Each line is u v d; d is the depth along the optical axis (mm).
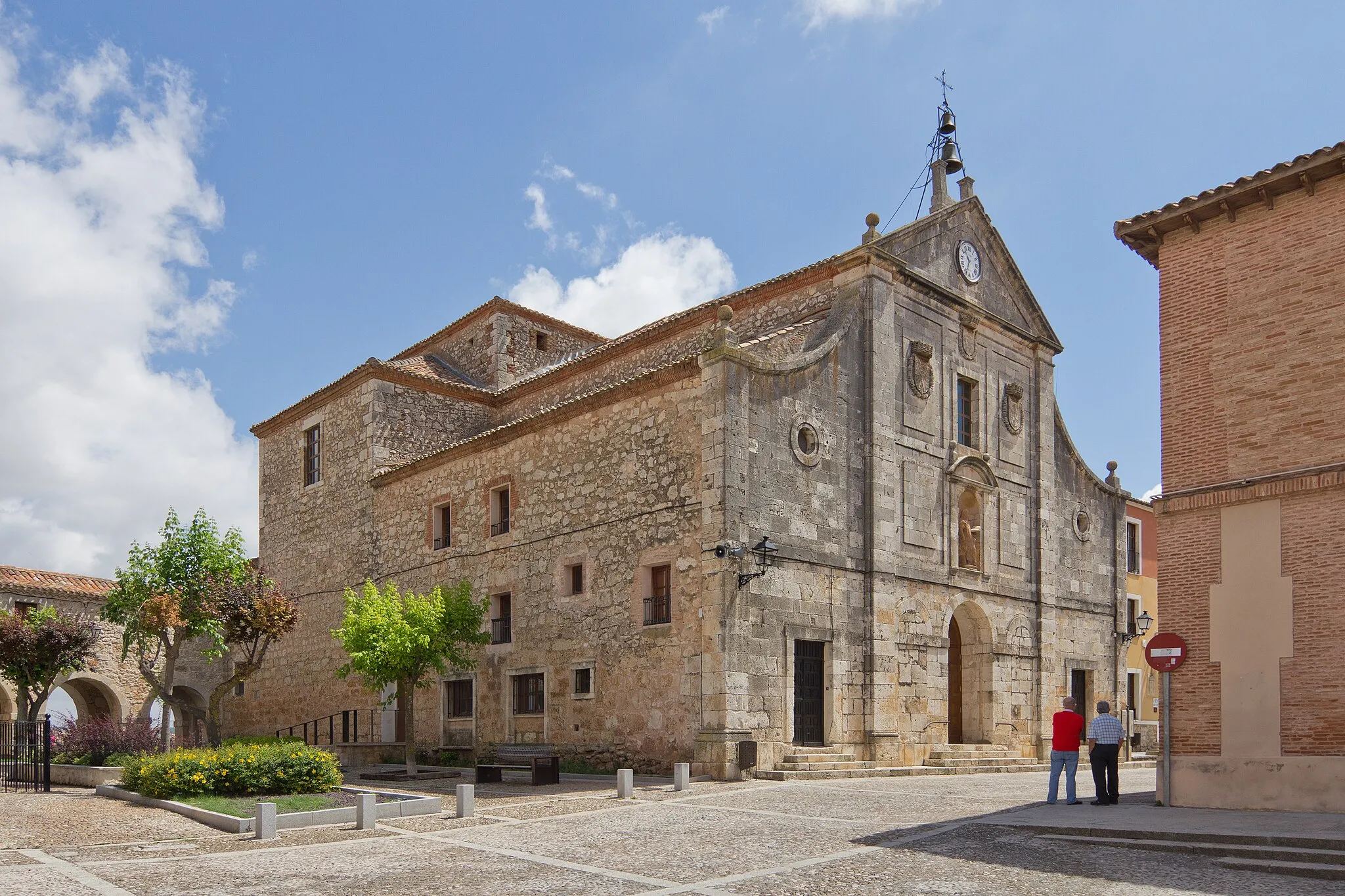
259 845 12539
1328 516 13359
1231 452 14406
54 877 10406
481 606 24969
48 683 28859
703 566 20266
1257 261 14555
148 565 25328
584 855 11477
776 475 21281
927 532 24484
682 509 21062
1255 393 14305
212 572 25781
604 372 30062
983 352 27328
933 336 25797
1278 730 13391
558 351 36844
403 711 28453
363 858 11516
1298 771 13133
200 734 37281
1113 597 30266
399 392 32219
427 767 24703
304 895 9477
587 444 23812
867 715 22156
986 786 18906
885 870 10219
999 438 27422
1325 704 13078
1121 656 29984
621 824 13805
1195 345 15000
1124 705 29750
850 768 20719
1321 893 8883
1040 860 10641
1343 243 13781
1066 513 29297
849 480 22922
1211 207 14898
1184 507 14633
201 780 16266
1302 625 13375
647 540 21812
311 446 35000
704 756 19531
